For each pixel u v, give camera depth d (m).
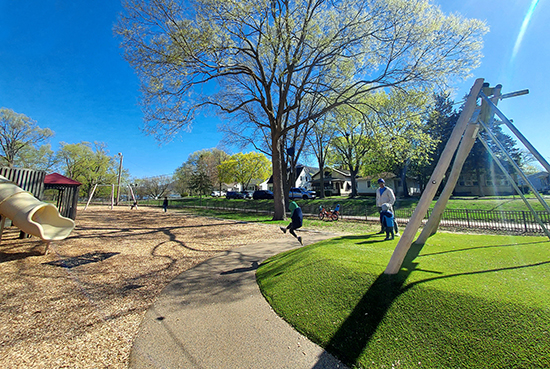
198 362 2.52
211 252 7.76
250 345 2.80
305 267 4.62
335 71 14.67
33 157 38.06
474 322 2.46
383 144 13.77
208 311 3.69
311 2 11.89
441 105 26.83
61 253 7.25
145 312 3.71
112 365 2.50
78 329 3.22
